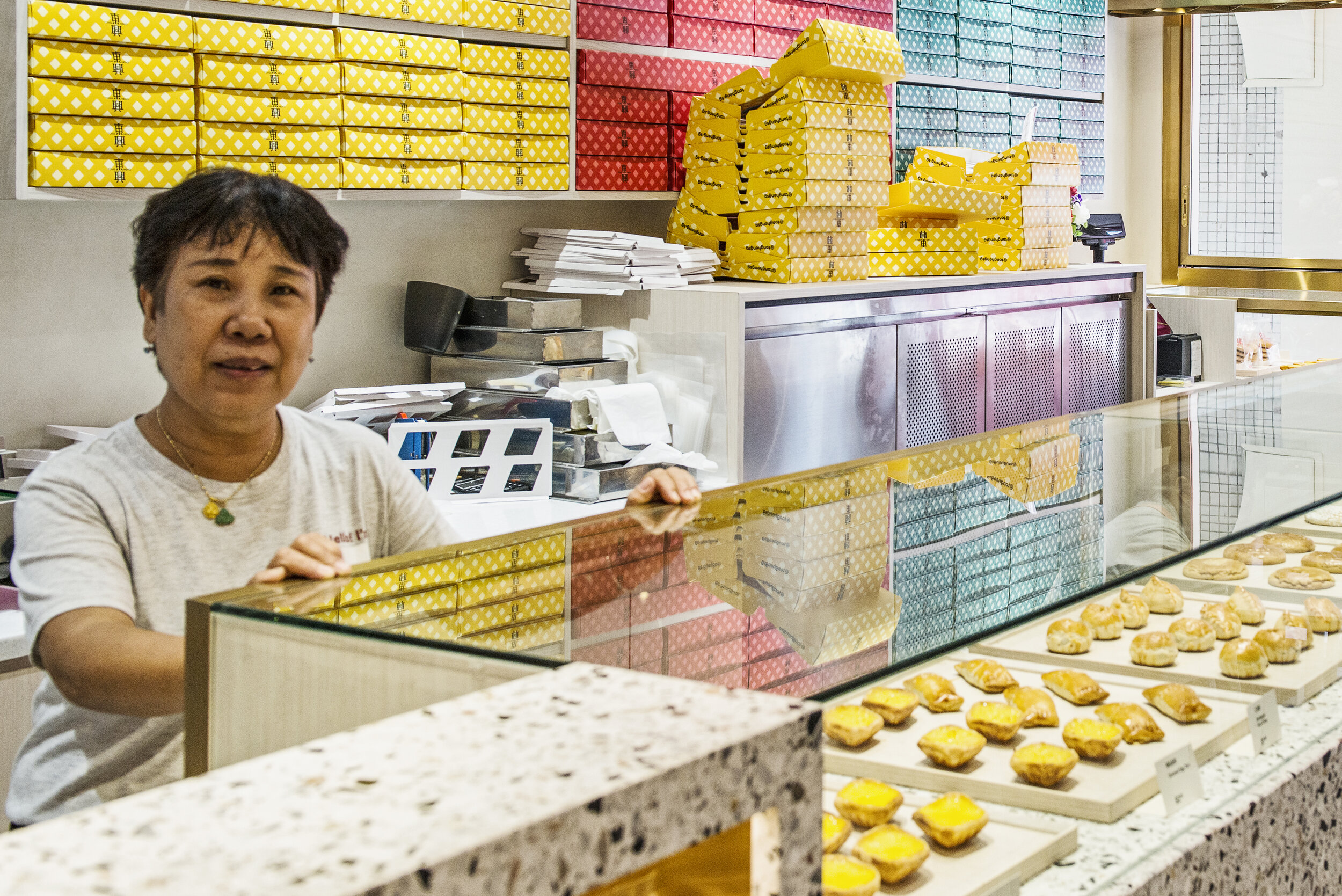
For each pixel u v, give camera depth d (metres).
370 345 3.21
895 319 3.70
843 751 1.06
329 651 0.75
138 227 1.32
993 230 4.29
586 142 3.36
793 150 3.40
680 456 3.05
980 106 4.55
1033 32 4.73
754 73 3.47
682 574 1.03
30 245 2.57
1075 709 1.13
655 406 3.10
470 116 3.06
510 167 3.17
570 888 0.45
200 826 0.44
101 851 0.42
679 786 0.49
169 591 1.27
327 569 0.91
